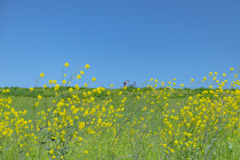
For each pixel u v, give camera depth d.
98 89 4.46
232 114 4.78
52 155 3.51
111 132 6.03
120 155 4.78
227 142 4.86
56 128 3.83
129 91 14.21
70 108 3.90
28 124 5.30
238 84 5.23
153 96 6.78
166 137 4.73
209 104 5.04
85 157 4.32
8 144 4.03
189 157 4.08
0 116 5.25
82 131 4.05
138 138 4.83
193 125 4.43
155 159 4.43
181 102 10.91
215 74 5.59
